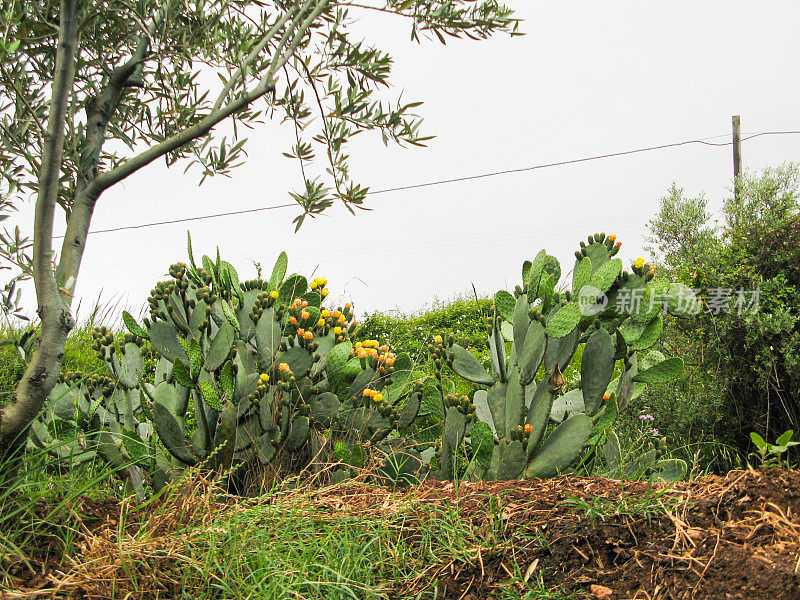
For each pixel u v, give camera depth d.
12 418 2.04
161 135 2.72
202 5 2.54
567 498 2.17
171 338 3.11
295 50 2.50
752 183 6.07
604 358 2.88
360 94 2.54
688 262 6.02
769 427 5.19
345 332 3.62
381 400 3.14
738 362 5.36
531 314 2.89
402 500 2.33
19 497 2.12
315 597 1.84
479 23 2.50
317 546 2.02
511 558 1.95
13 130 2.37
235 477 2.97
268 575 1.87
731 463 5.03
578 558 1.93
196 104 2.71
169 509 2.26
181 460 2.95
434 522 2.12
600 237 3.19
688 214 6.97
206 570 1.86
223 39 2.57
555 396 2.83
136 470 3.02
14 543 1.95
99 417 3.13
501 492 2.30
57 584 1.78
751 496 2.00
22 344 2.47
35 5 2.33
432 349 3.39
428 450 3.27
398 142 2.54
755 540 1.83
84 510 2.26
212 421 3.05
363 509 2.29
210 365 2.99
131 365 3.27
